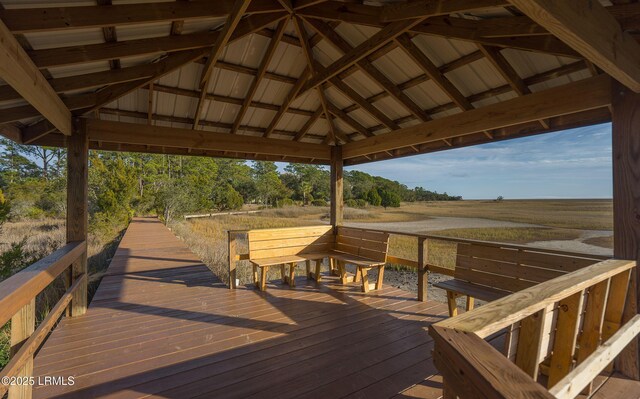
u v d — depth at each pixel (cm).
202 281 482
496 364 88
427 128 404
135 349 266
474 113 351
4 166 2192
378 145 479
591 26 160
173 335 293
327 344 277
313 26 315
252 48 350
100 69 298
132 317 337
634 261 222
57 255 252
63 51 236
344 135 555
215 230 1586
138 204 1797
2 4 179
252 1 262
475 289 318
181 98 408
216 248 959
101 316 339
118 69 298
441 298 595
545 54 279
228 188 2903
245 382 220
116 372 230
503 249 319
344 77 411
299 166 4047
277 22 313
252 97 402
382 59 358
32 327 188
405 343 280
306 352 263
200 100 389
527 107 304
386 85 380
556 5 138
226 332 301
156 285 460
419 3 233
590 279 178
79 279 339
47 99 256
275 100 450
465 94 369
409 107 404
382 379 224
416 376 228
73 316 338
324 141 573
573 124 334
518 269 304
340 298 405
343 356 257
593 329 211
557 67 291
